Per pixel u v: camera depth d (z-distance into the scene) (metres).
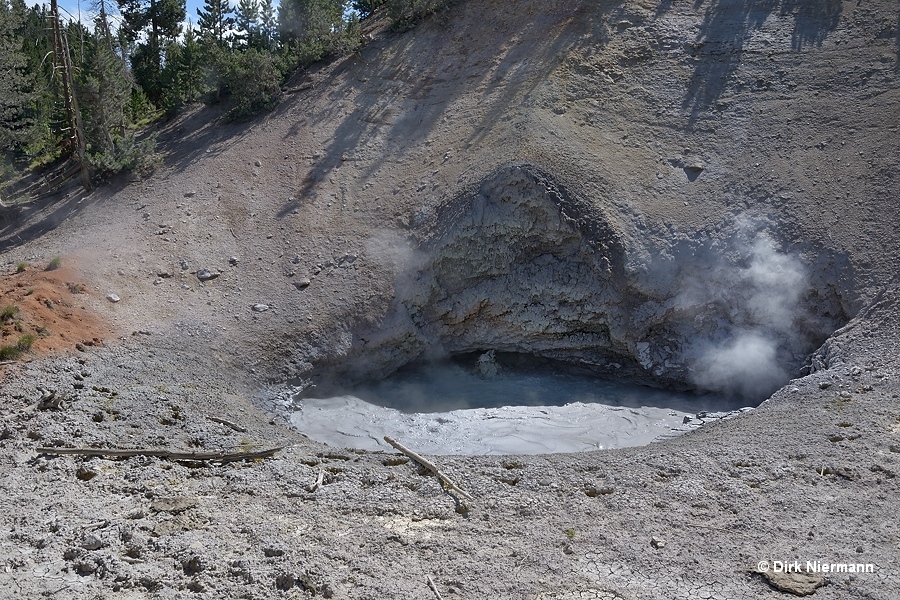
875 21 22.83
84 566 9.11
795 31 23.45
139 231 21.45
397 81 25.42
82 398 14.38
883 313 16.80
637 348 18.84
